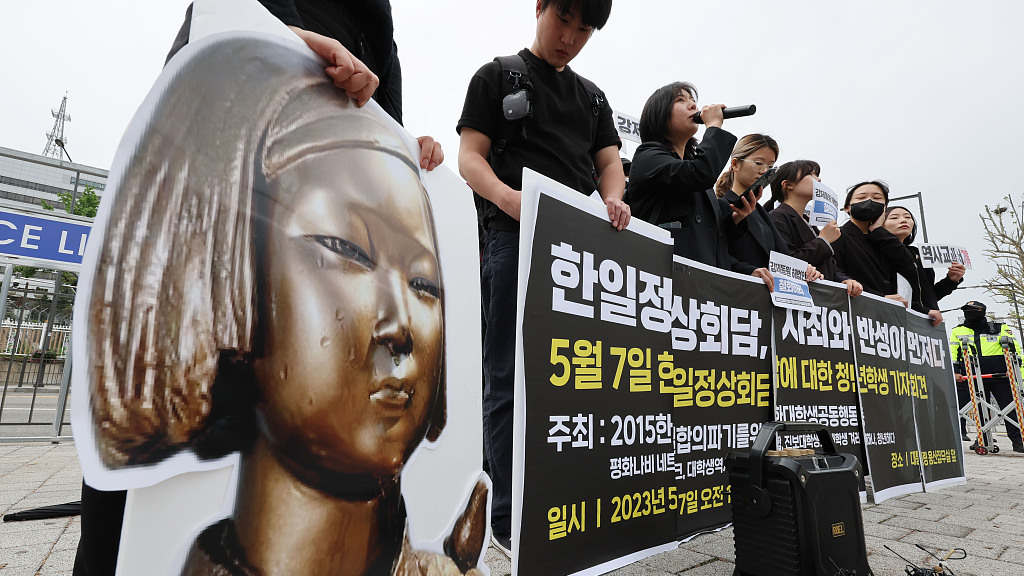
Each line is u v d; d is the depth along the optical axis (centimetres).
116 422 68
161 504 73
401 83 163
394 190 120
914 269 437
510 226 202
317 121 104
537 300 166
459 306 138
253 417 85
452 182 144
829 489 166
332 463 97
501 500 192
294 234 95
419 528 116
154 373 73
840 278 369
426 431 121
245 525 83
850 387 318
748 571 169
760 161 322
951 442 404
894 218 481
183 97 82
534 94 210
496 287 200
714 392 238
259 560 84
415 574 114
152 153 76
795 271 298
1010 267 1529
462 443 133
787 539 159
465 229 146
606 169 237
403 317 117
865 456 320
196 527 77
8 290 527
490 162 216
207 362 80
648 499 197
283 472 89
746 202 288
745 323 261
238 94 90
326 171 104
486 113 208
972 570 194
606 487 180
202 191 82
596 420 180
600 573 174
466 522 131
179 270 78
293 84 100
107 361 68
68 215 553
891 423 346
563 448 168
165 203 77
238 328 84
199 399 78
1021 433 654
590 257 186
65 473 356
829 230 360
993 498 337
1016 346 656
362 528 102
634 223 206
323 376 97
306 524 92
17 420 659
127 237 72
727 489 235
